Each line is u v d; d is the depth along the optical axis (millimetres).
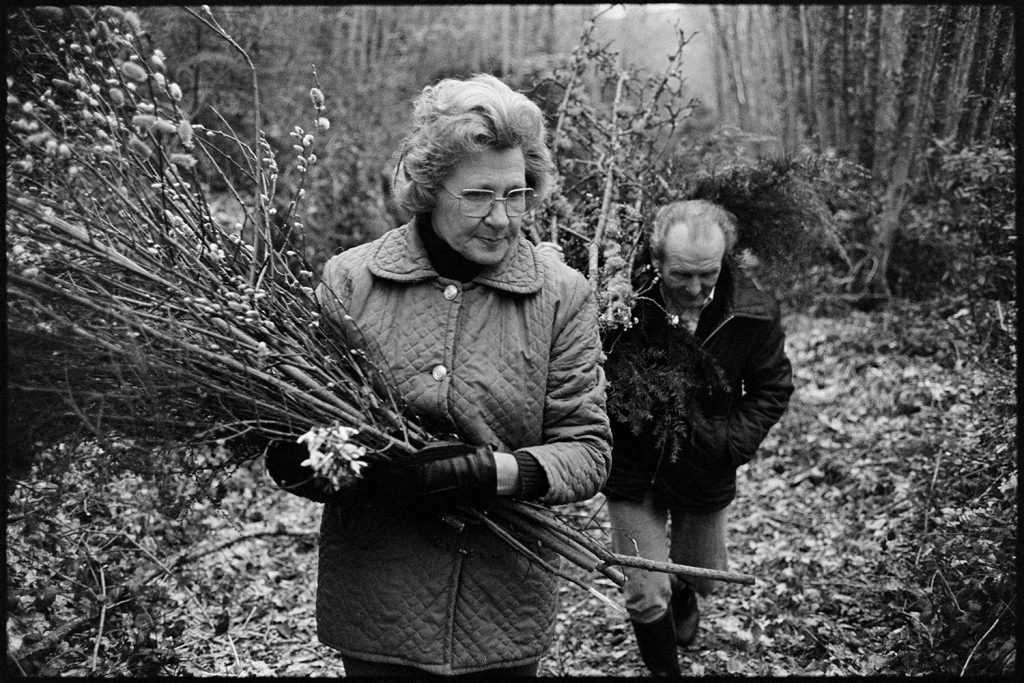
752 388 3518
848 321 6918
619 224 3453
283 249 2318
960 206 5527
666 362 3221
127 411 2148
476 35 10242
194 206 2334
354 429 2088
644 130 4125
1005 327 3943
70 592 3006
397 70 9234
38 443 2246
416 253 2246
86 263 2262
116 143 2211
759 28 8930
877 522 4355
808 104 8211
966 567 3240
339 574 2297
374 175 7137
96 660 2973
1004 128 4219
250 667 3408
